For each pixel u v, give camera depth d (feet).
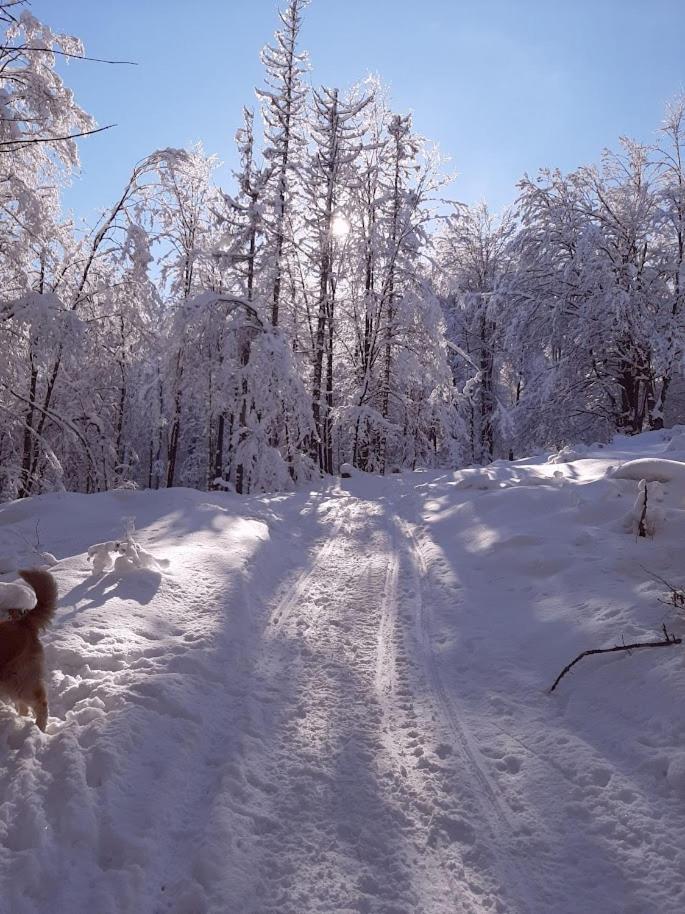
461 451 79.36
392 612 22.45
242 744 12.99
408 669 17.81
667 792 11.40
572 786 11.94
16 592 12.69
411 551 30.68
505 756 13.20
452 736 14.08
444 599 23.40
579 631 17.85
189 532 28.84
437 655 18.74
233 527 30.42
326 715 15.03
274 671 17.37
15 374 49.80
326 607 22.93
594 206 81.87
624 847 10.37
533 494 32.94
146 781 11.40
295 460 60.49
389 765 13.00
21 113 44.19
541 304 78.02
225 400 60.18
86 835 9.73
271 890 9.47
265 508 39.96
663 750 12.30
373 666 18.01
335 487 54.80
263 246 63.67
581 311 75.25
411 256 71.72
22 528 29.60
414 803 11.79
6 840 9.53
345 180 70.95
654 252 78.79
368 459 75.61
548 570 23.29
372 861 10.30
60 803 10.30
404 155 73.46
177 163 55.21
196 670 15.84
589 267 74.18
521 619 20.10
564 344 79.41
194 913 8.78
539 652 17.71
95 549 21.56
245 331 60.08
